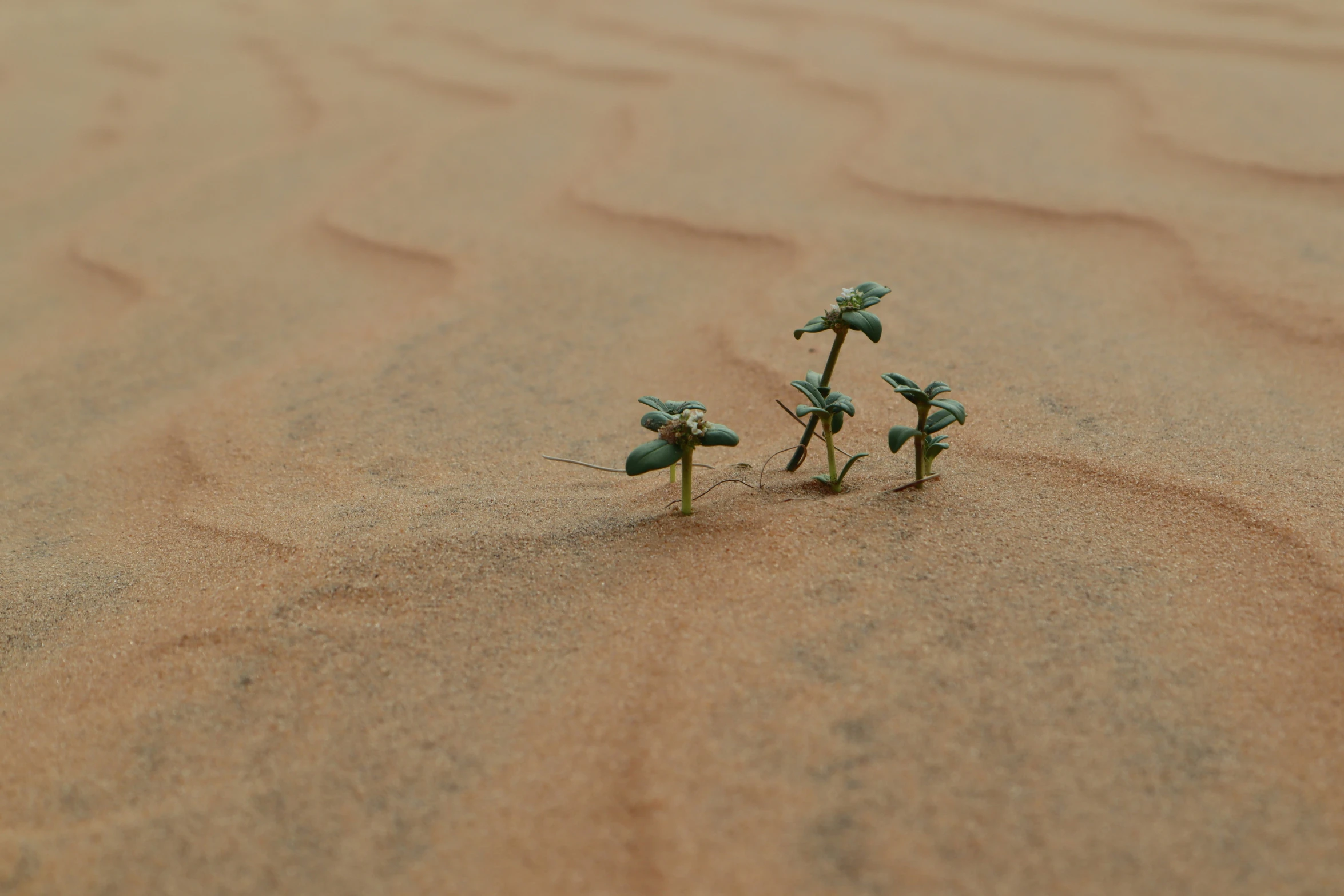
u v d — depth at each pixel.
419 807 0.65
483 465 0.89
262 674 0.70
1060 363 0.95
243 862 0.64
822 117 1.53
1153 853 0.62
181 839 0.65
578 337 1.05
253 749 0.67
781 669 0.68
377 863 0.64
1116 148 1.33
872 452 0.85
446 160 1.49
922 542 0.74
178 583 0.77
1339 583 0.72
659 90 1.70
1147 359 0.95
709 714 0.67
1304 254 1.06
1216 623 0.70
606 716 0.68
